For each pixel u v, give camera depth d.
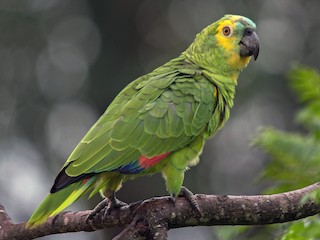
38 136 16.31
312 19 17.88
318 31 17.78
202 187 16.23
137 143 6.61
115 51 17.45
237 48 7.67
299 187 6.73
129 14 17.70
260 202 6.13
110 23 17.61
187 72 7.25
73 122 16.42
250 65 16.67
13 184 15.99
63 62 16.83
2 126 16.20
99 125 6.66
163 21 17.70
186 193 6.29
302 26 17.83
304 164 6.70
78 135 16.34
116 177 6.66
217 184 16.39
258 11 17.58
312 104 7.10
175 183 6.70
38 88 16.55
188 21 17.56
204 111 7.04
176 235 16.19
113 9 17.66
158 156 6.70
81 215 6.52
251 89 16.52
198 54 7.70
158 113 6.77
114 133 6.56
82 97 16.58
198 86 7.11
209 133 7.18
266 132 6.96
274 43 17.48
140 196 15.80
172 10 17.75
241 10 17.47
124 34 17.61
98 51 17.30
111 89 16.73
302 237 6.26
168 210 6.14
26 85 16.53
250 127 16.53
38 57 16.77
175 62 7.59
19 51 16.73
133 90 7.00
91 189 6.77
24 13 16.92
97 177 6.41
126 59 17.39
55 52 16.89
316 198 5.65
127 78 16.89
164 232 6.09
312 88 7.09
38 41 16.86
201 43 7.74
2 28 16.75
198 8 17.61
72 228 6.56
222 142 16.72
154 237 6.06
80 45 17.16
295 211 6.11
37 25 16.95
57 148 16.27
